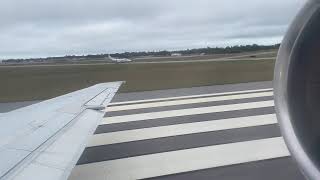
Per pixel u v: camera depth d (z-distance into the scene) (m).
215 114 12.46
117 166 7.31
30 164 3.69
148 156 7.93
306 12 2.48
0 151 4.12
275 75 2.80
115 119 12.33
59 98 9.09
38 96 23.42
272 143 8.57
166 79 31.86
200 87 22.56
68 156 4.08
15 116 6.55
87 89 11.05
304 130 2.70
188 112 13.09
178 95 18.62
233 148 8.30
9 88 30.52
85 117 6.30
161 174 6.81
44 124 5.67
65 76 45.31
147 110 14.02
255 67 46.28
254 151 8.01
